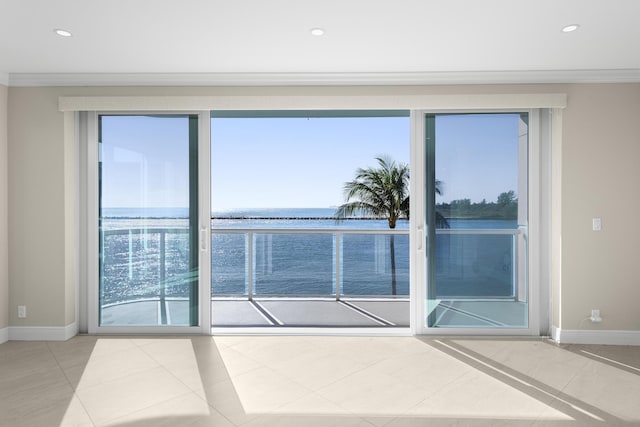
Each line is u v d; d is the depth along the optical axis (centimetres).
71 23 245
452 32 258
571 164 334
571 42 273
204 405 233
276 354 312
